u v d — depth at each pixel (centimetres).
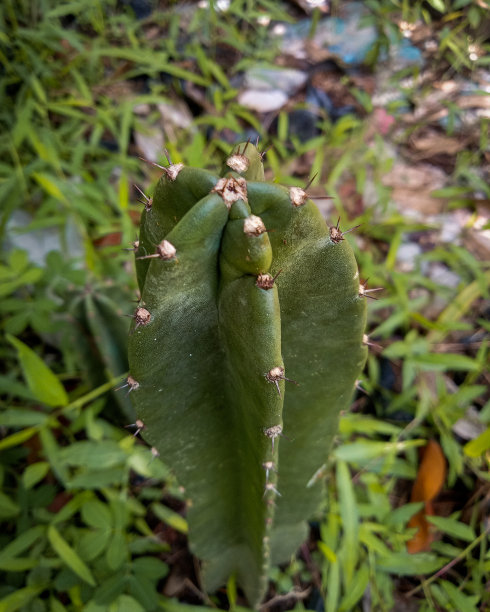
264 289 15
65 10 51
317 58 58
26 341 42
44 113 46
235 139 52
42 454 36
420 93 56
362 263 41
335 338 20
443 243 46
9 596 29
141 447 33
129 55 49
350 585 30
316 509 28
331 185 45
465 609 29
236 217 15
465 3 54
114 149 51
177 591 33
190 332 18
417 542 33
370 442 34
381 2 59
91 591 29
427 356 37
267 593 33
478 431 37
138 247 19
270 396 17
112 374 33
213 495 25
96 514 30
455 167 51
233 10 56
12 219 44
